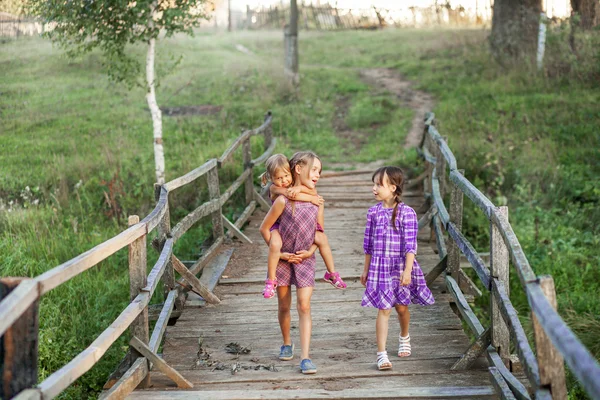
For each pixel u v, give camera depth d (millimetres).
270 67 22125
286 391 4516
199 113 17203
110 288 7961
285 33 19953
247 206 10094
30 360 3006
